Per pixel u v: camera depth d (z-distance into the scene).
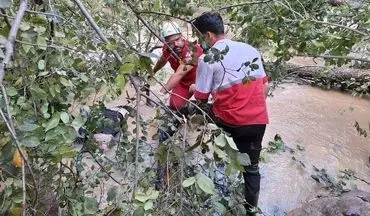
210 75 3.13
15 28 1.18
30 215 1.55
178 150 1.81
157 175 2.09
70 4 2.41
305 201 4.04
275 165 4.52
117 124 2.63
